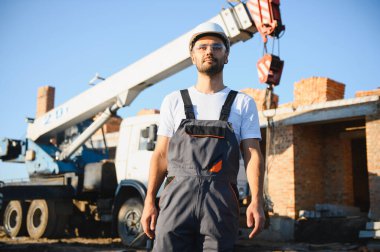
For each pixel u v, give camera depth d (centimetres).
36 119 1244
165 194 194
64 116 1147
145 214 200
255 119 205
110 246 877
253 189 193
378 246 828
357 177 1480
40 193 1036
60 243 945
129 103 993
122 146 951
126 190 925
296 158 1161
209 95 206
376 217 977
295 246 860
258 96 1270
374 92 1223
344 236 996
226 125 196
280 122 1188
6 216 1179
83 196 1085
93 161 1159
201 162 191
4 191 977
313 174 1201
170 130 207
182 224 188
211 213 186
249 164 199
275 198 1164
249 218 187
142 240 832
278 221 1127
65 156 1139
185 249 189
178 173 193
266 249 789
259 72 789
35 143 1223
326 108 1100
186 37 876
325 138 1255
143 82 958
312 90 1176
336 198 1200
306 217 1101
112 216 918
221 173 191
